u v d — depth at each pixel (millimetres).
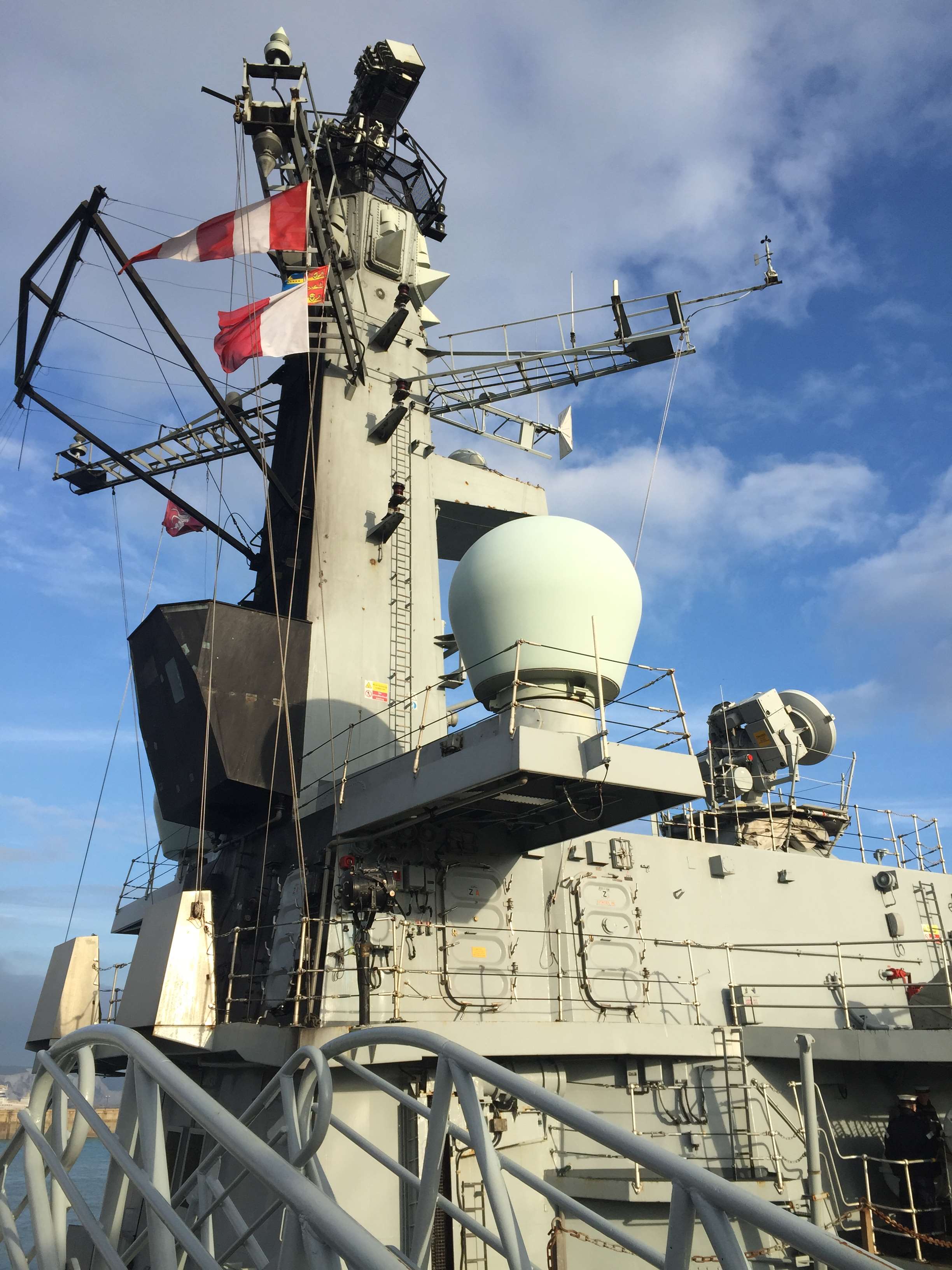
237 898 16812
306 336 16547
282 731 15969
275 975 14469
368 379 20094
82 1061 6207
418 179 23297
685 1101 14047
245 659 16000
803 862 18656
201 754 15633
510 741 11828
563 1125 13875
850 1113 14969
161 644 16047
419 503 19797
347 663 17391
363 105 22531
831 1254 2922
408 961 13688
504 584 14180
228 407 17141
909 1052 13188
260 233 16172
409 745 17531
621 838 16656
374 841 14070
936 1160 12547
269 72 17531
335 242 20234
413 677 18141
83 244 16156
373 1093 12008
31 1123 6629
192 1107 4469
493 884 14930
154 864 22766
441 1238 11742
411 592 18812
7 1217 6727
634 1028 13820
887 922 19141
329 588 17906
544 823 14719
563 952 15219
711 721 22125
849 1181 14312
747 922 17406
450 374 20141
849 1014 17766
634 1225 12773
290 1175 3781
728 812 20188
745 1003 16609
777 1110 14289
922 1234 12000
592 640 14000
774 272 20438
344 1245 3336
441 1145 4848
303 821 15719
